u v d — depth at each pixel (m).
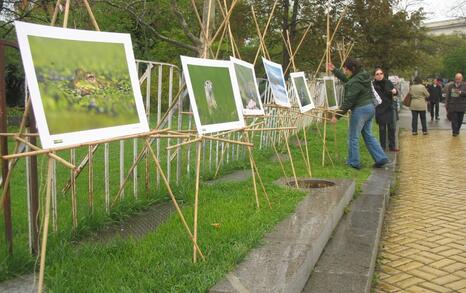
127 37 3.54
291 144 10.59
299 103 7.25
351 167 8.16
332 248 4.43
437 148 12.11
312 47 20.98
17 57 11.44
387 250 4.96
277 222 4.45
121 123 3.28
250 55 20.89
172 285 3.10
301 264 3.44
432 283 4.15
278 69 6.79
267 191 5.68
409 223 5.84
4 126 3.32
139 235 4.27
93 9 13.89
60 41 3.00
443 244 5.07
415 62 23.64
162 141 9.05
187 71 4.07
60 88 2.90
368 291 3.70
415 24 23.39
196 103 4.04
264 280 3.15
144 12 14.80
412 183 8.08
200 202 5.24
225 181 6.58
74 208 4.19
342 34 20.97
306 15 20.80
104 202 4.98
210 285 3.07
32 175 3.60
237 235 3.98
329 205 5.07
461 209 6.36
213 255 3.57
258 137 9.78
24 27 2.78
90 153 4.43
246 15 19.66
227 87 4.62
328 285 3.59
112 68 3.35
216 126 4.23
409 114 26.09
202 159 6.82
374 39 22.22
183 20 13.85
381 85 10.53
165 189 5.53
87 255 3.62
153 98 9.64
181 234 4.05
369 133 8.33
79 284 3.10
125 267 3.36
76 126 2.94
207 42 5.01
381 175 7.75
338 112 8.46
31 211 3.61
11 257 3.39
